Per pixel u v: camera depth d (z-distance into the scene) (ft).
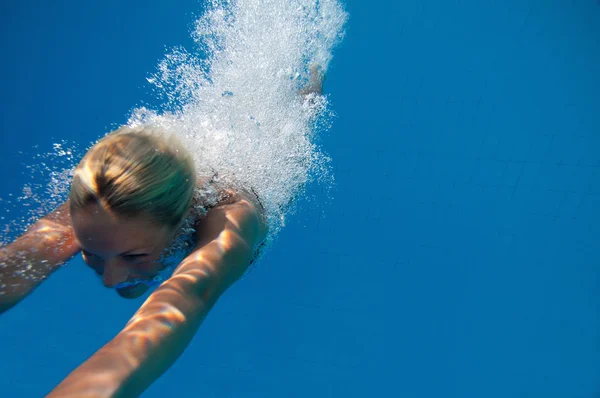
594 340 8.00
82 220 2.56
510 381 7.89
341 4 8.20
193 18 8.17
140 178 2.57
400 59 8.25
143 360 2.23
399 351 8.06
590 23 8.05
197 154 3.69
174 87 7.77
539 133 8.05
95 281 8.17
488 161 8.13
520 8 8.18
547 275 8.18
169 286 2.66
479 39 8.20
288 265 8.34
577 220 8.11
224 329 8.22
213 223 3.26
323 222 8.32
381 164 8.25
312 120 6.86
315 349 8.11
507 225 8.21
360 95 8.25
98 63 8.54
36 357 7.87
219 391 7.93
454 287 8.23
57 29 8.82
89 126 8.39
